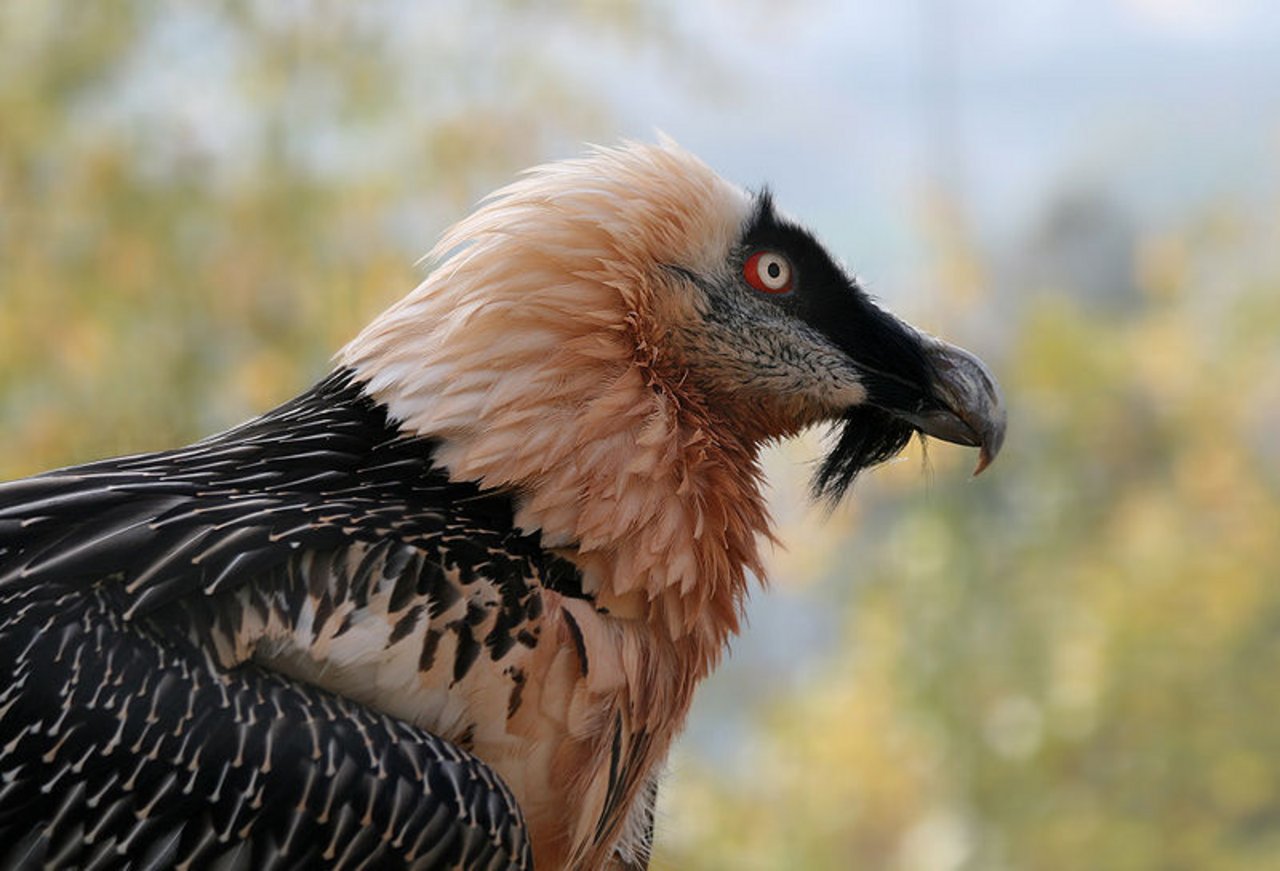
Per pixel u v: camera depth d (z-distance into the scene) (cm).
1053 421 2420
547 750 603
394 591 583
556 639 601
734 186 711
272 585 573
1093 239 2909
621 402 638
